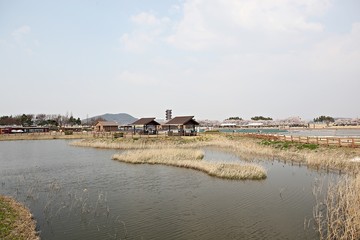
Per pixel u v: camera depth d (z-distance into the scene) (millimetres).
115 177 29344
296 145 46469
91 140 71625
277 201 19906
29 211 17641
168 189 23938
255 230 14812
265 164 36156
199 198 21031
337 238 13352
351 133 97812
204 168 32156
